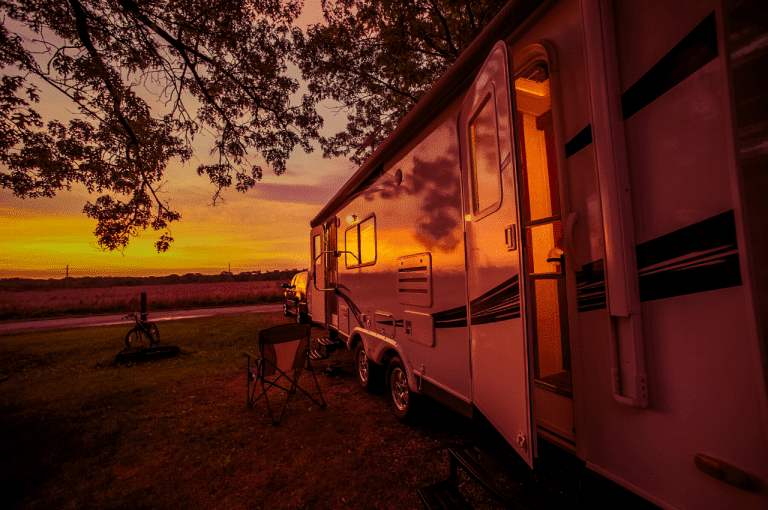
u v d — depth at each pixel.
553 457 1.69
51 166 4.79
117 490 2.54
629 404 1.22
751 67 0.98
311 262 7.36
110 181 5.82
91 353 7.32
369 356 3.94
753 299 0.95
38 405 4.27
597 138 1.32
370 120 8.66
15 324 13.16
